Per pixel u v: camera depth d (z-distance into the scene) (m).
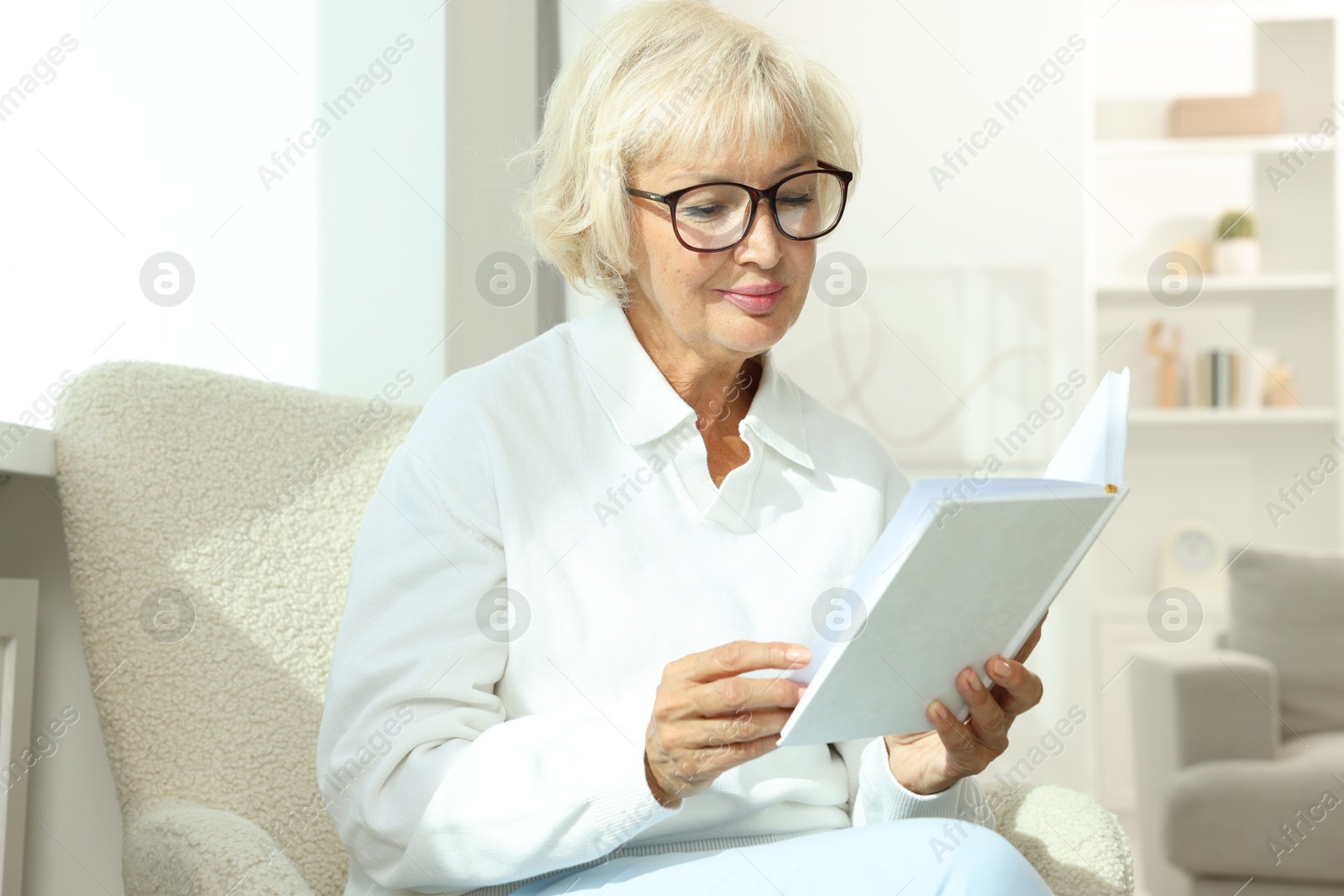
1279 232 3.12
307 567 1.07
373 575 0.82
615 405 0.90
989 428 2.85
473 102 1.62
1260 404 3.08
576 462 0.88
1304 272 3.11
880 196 2.88
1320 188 3.11
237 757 0.98
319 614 1.06
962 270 2.86
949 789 0.85
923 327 2.86
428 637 0.80
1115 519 3.13
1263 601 2.43
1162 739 2.37
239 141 1.45
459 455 0.85
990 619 0.72
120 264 1.39
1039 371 2.84
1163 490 3.12
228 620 1.01
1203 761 2.22
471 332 1.61
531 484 0.85
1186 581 3.02
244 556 1.04
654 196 0.87
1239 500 3.09
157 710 0.96
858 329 2.87
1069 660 2.84
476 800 0.72
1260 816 2.10
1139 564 3.11
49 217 1.37
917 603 0.65
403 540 0.83
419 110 1.52
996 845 0.69
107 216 1.39
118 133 1.40
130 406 1.02
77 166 1.38
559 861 0.72
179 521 1.01
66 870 1.10
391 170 1.51
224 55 1.45
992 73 2.87
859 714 0.71
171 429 1.03
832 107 0.94
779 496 0.94
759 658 0.69
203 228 1.43
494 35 1.70
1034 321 2.85
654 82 0.87
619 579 0.85
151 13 1.42
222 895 0.75
